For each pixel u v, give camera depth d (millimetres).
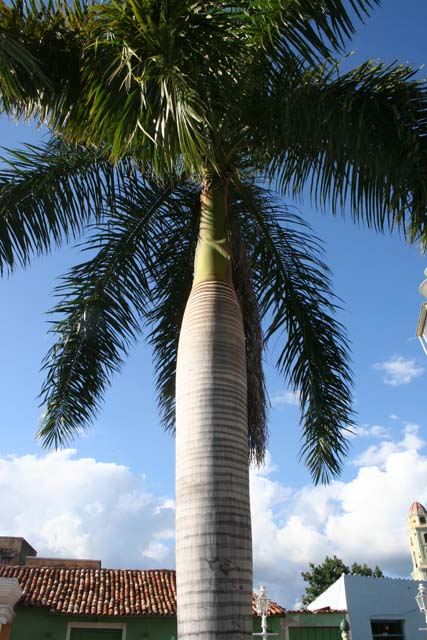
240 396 4648
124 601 17312
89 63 4855
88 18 5148
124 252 7398
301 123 5391
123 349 7371
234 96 5242
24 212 6539
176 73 4387
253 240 7617
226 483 4203
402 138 5020
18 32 5219
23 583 17719
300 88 5371
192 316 4984
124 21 4570
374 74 5473
